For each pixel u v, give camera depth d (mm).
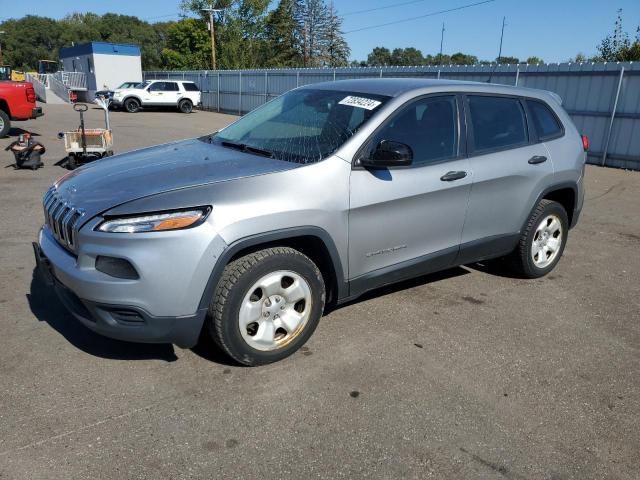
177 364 3342
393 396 3105
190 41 58469
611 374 3467
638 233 7012
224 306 3059
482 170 4180
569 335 3979
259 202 3072
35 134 15555
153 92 27797
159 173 3307
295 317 3393
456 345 3738
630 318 4332
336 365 3404
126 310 2902
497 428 2871
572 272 5371
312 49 64062
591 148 13531
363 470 2529
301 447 2658
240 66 51938
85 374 3197
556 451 2721
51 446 2592
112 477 2420
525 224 4719
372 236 3619
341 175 3402
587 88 13391
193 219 2898
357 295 3740
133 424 2773
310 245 3492
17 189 8102
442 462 2604
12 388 3035
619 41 20203
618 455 2715
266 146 3809
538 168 4621
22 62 117875
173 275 2871
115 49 37250
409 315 4176
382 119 3652
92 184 3293
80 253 2932
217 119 25156
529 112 4719
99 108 29438
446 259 4176
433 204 3898
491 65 15523
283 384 3172
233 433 2736
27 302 4133
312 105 4109
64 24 121375
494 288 4820
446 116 4062
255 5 54781
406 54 100375
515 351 3701
